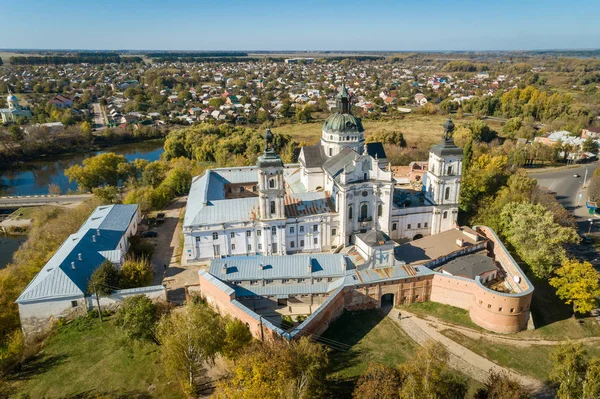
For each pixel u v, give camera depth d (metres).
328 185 120.81
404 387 57.66
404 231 118.25
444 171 113.00
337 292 87.81
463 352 81.19
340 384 72.44
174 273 107.25
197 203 118.50
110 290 89.94
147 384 71.81
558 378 66.50
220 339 71.69
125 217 124.38
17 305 91.62
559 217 123.81
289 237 111.19
